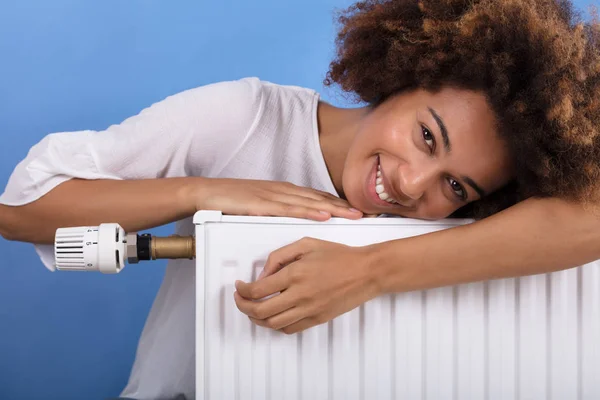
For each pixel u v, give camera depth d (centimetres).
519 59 73
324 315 67
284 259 66
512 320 75
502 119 73
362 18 87
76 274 156
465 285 73
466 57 74
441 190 77
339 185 95
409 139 76
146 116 86
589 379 77
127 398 96
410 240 68
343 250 67
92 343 158
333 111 98
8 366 155
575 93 70
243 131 92
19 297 154
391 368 73
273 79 161
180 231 99
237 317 69
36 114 153
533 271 71
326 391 71
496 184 77
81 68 153
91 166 81
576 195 71
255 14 158
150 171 86
